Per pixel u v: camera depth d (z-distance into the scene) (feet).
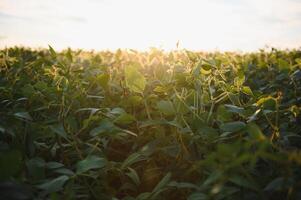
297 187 5.15
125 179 7.38
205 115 7.78
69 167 7.16
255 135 4.61
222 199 5.67
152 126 8.63
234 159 4.06
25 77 10.53
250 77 14.20
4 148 6.73
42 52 19.98
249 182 4.97
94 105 10.02
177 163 7.48
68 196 5.76
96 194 6.64
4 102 9.25
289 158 4.02
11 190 3.76
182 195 6.88
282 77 11.45
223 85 9.44
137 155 7.09
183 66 9.81
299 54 18.66
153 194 5.97
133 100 8.63
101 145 8.11
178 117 7.57
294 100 9.77
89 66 13.43
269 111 7.20
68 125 7.57
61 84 9.18
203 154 7.23
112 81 10.69
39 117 8.82
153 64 11.79
